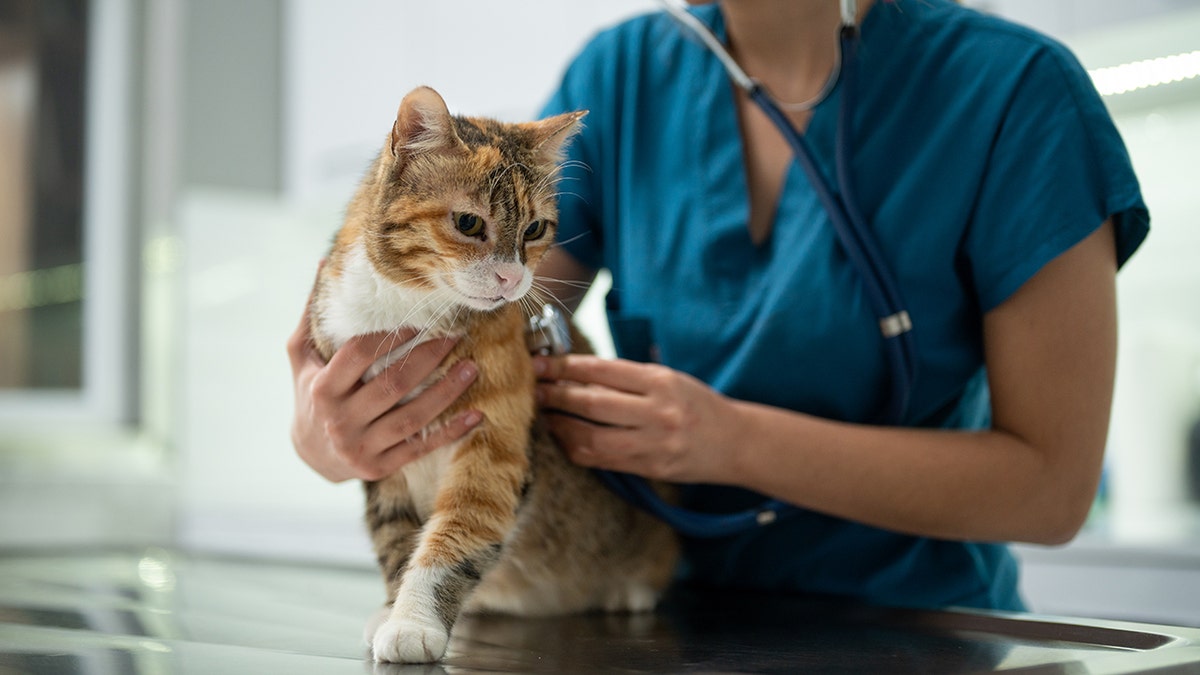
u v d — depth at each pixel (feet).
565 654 3.22
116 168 11.10
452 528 3.77
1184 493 8.86
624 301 4.92
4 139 10.84
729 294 4.66
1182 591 6.47
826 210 4.26
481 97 9.87
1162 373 8.90
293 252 11.83
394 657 3.09
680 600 4.63
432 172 4.02
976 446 4.10
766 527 4.77
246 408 11.53
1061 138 4.09
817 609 4.18
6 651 3.15
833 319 4.35
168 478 10.96
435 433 3.89
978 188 4.23
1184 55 7.28
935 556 4.63
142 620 3.99
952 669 2.87
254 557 6.86
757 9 4.65
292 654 3.22
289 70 11.53
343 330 3.98
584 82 5.24
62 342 11.11
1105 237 4.11
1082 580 6.88
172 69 11.17
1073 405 4.03
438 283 4.00
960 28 4.50
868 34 4.55
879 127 4.43
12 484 10.07
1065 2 7.33
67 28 11.09
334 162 10.93
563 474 4.40
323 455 4.06
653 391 4.02
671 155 4.93
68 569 6.15
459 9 9.98
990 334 4.25
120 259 11.14
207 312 11.26
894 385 4.25
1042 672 2.81
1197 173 8.68
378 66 10.53
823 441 4.09
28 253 10.93
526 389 4.06
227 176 11.35
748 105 4.88
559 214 5.07
